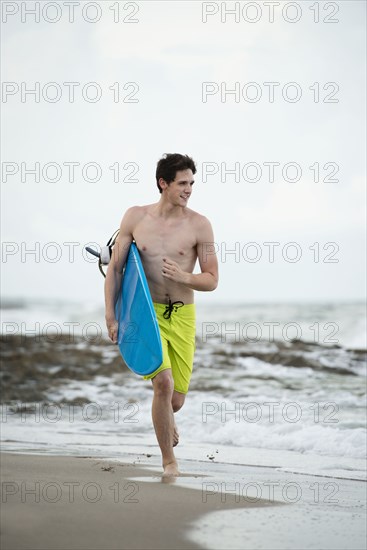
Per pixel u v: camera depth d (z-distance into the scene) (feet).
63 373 82.23
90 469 35.45
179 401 37.47
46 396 68.28
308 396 63.77
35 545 21.85
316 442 45.32
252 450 44.34
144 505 27.09
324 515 26.55
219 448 45.09
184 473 35.40
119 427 53.47
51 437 48.73
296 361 86.99
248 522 25.25
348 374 79.20
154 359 34.78
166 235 36.91
